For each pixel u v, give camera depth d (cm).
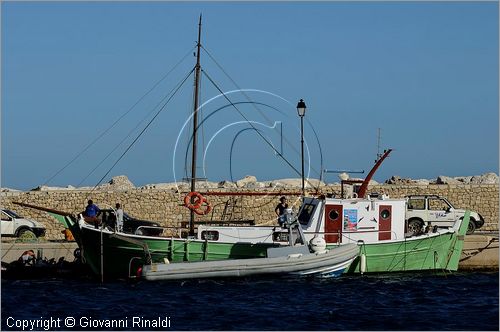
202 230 4109
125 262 4116
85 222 4206
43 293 3806
